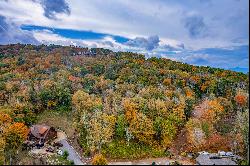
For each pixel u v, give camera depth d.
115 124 125.19
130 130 121.38
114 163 106.69
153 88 162.50
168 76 196.88
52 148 121.25
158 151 115.38
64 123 151.62
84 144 121.94
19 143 121.12
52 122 152.50
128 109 130.00
